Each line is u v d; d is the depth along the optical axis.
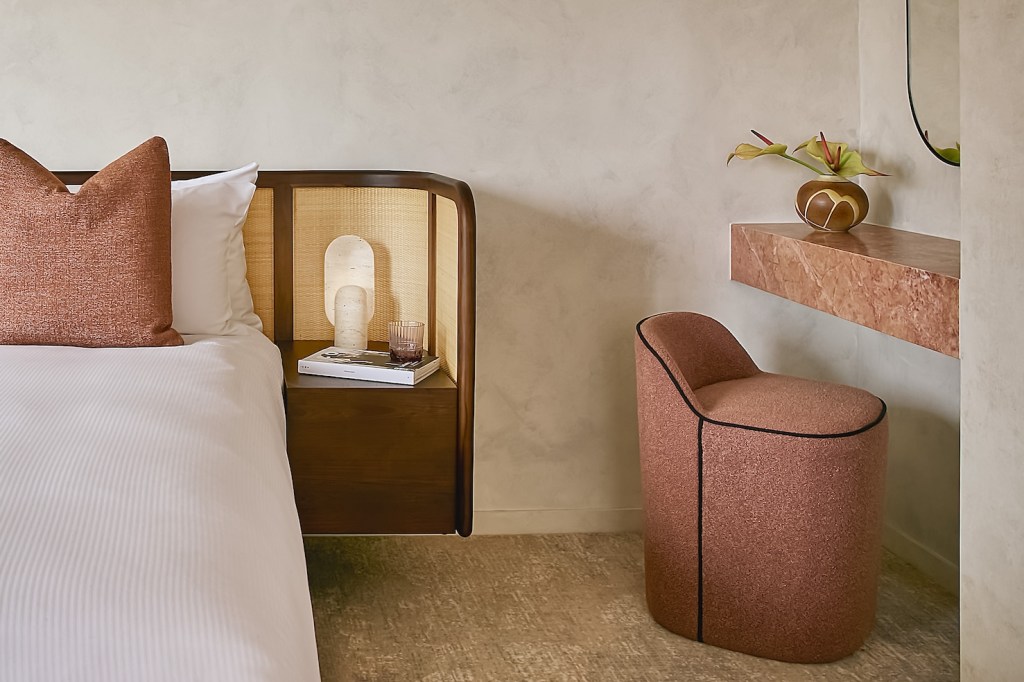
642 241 3.14
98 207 2.35
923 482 2.93
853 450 2.24
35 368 2.03
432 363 2.76
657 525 2.50
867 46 3.13
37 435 1.59
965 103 1.98
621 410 3.22
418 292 2.97
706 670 2.33
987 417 1.95
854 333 3.28
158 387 1.95
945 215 2.82
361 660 2.37
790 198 3.18
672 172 3.12
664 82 3.08
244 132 2.94
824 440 2.23
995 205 1.90
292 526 1.67
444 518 2.67
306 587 1.58
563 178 3.08
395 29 2.95
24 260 2.32
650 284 3.17
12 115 2.84
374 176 2.90
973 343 1.99
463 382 2.61
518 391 3.16
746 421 2.32
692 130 3.11
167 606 1.17
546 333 3.15
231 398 1.99
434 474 2.65
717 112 3.11
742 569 2.36
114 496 1.39
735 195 3.16
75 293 2.33
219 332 2.61
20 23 2.81
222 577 1.26
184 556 1.27
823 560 2.29
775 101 3.13
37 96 2.85
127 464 1.50
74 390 1.87
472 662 2.36
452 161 3.03
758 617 2.37
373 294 2.96
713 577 2.40
